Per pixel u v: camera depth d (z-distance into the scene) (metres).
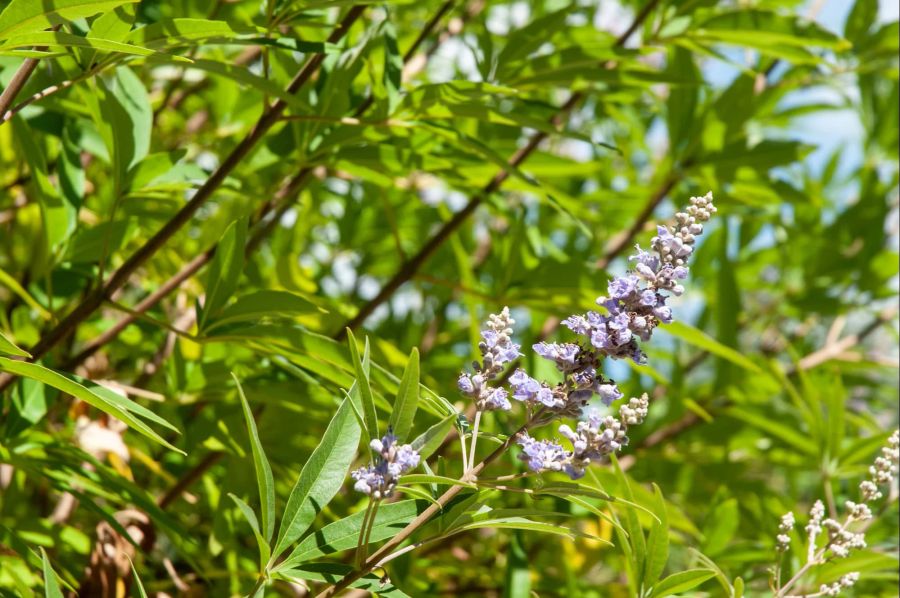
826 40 1.49
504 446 1.12
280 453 1.49
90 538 1.46
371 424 1.10
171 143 1.92
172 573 1.38
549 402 1.10
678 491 1.97
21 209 1.73
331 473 1.16
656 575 1.22
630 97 1.66
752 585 1.60
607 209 2.21
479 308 2.07
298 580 1.16
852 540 1.26
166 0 1.43
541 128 1.34
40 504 1.57
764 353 2.34
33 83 1.37
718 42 1.57
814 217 2.28
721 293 1.96
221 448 1.40
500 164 1.36
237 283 1.29
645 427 2.00
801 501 2.33
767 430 1.95
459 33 2.01
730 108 1.83
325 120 1.34
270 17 1.28
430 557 1.69
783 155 1.82
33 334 1.46
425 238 2.15
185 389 1.39
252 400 1.40
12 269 1.74
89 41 1.15
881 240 2.20
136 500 1.30
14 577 1.29
